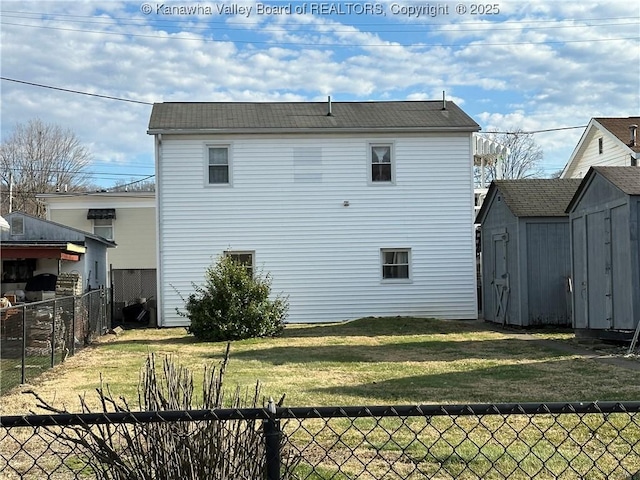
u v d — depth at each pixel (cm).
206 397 381
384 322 1892
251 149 2089
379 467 539
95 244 2131
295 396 840
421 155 2133
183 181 2069
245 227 2083
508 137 5375
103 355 1358
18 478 523
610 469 527
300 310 2089
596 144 2886
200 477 357
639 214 1241
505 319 1845
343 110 2292
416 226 2125
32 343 1140
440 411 320
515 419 694
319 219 2103
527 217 1748
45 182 4888
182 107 2294
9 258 1759
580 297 1471
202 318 1638
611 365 1071
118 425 383
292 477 450
